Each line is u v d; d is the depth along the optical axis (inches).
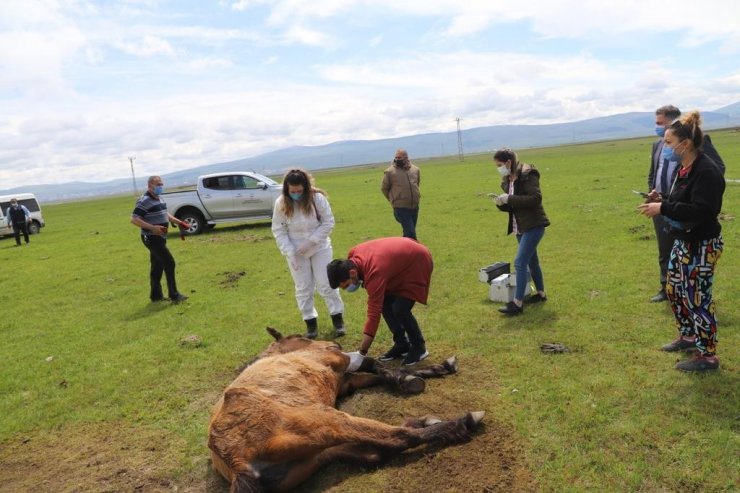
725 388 183.9
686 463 148.7
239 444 152.6
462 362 231.9
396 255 216.4
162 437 197.9
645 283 320.8
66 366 282.2
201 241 694.5
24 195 1141.1
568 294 312.0
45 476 180.9
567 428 170.2
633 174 1032.8
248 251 591.5
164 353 284.4
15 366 289.6
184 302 394.3
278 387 172.1
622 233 482.9
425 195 1001.5
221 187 767.1
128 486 170.4
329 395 190.2
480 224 623.8
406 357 234.8
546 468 152.1
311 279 284.8
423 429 165.8
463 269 411.8
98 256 677.3
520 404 188.9
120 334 330.3
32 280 554.6
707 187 181.3
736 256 358.9
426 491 148.5
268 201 762.8
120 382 251.3
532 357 228.7
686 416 170.4
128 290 461.1
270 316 337.7
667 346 220.1
